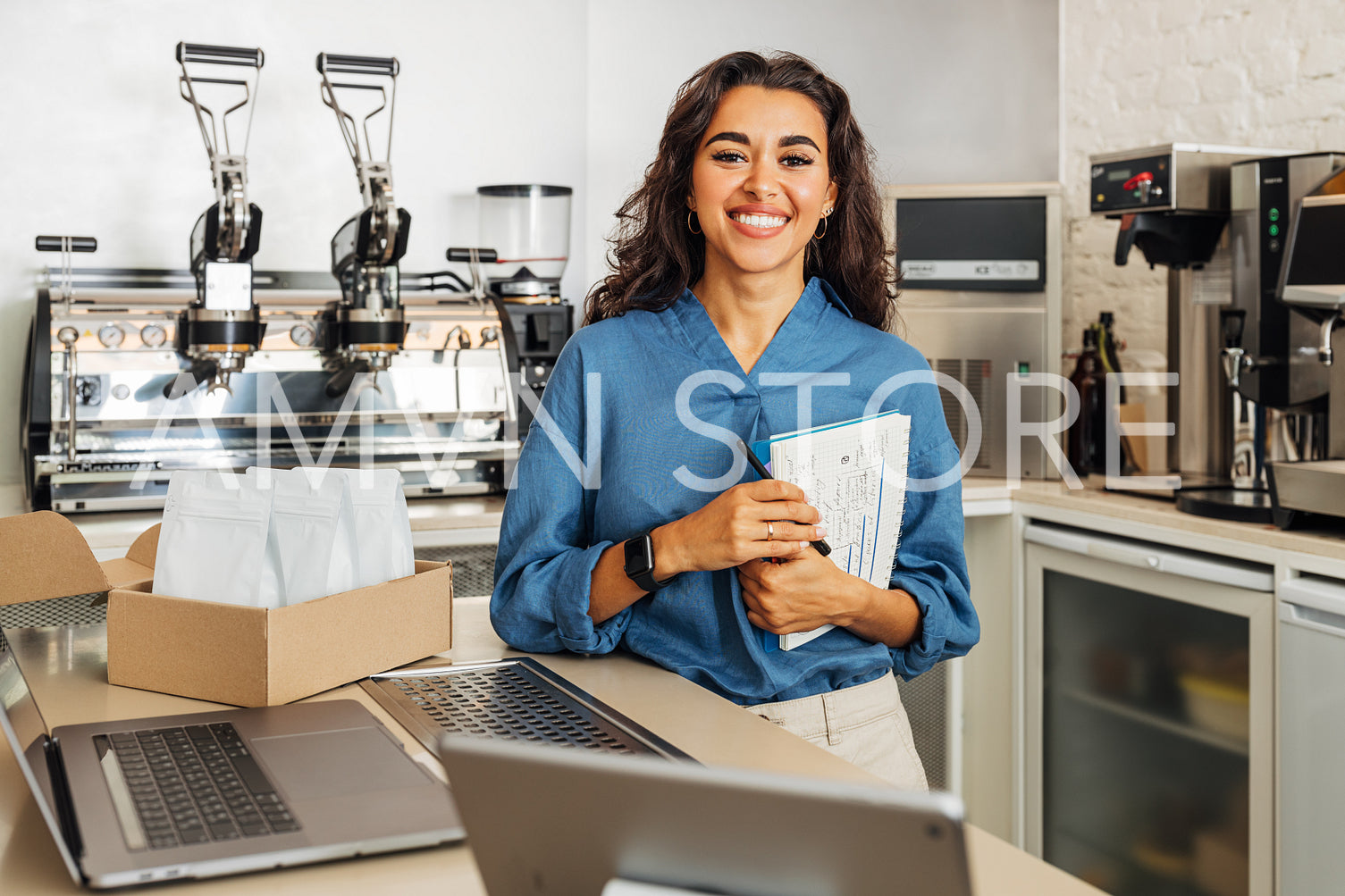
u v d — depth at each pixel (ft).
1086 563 7.59
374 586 3.67
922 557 4.36
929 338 8.63
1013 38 10.88
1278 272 6.83
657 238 4.48
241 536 3.50
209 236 6.87
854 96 10.62
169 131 8.79
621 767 1.71
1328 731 5.81
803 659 3.96
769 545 3.63
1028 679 8.20
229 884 2.26
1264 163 6.86
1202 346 7.62
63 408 7.08
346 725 3.12
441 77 9.52
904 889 1.61
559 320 8.70
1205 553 6.81
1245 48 8.85
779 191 4.05
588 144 10.00
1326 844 5.83
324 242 9.23
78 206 8.59
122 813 2.48
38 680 3.62
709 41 10.26
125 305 7.39
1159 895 7.27
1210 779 6.85
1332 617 5.83
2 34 8.34
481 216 9.14
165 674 3.45
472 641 4.26
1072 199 10.74
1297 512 6.15
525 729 3.18
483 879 1.95
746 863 1.69
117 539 6.56
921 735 8.83
